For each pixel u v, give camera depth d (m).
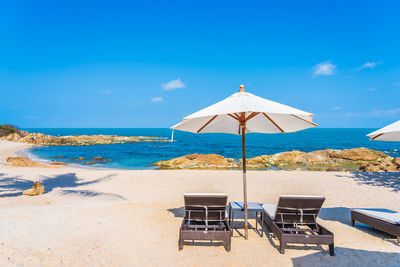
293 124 5.29
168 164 21.98
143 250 4.38
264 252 4.38
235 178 12.81
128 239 4.85
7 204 7.37
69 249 4.29
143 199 8.59
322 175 13.61
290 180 12.24
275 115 5.17
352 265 3.94
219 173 14.27
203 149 39.81
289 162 22.97
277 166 20.94
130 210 6.98
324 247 4.61
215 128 6.11
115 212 6.72
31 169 15.66
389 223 4.94
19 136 53.66
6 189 9.99
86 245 4.49
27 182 11.59
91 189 10.27
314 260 4.10
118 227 5.51
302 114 3.84
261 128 6.07
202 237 4.38
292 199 4.56
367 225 5.91
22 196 8.73
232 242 4.80
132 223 5.82
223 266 3.89
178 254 4.26
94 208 7.09
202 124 5.67
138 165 22.30
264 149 40.16
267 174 13.98
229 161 23.05
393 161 17.89
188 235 4.39
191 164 21.52
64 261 3.86
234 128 6.27
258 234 5.25
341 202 8.22
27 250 4.11
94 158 25.70
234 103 4.07
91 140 56.50
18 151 33.22
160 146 45.81
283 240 4.30
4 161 20.19
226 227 4.70
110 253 4.23
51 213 6.40
